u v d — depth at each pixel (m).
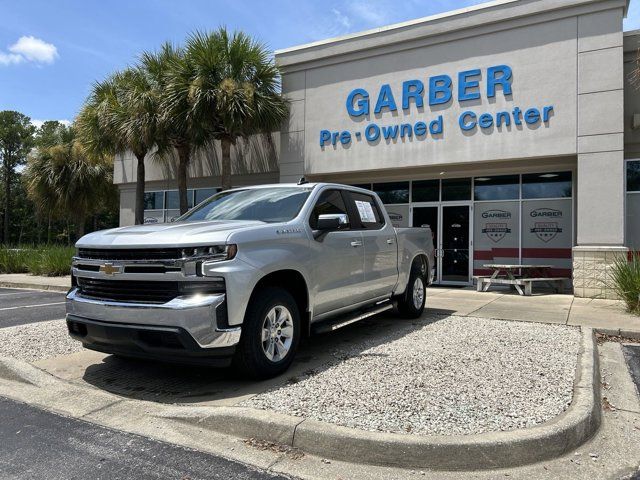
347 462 3.25
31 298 11.83
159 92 14.35
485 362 5.14
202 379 4.82
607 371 5.29
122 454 3.38
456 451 3.16
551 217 12.96
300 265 4.99
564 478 3.05
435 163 12.45
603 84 10.68
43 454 3.38
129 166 19.52
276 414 3.67
